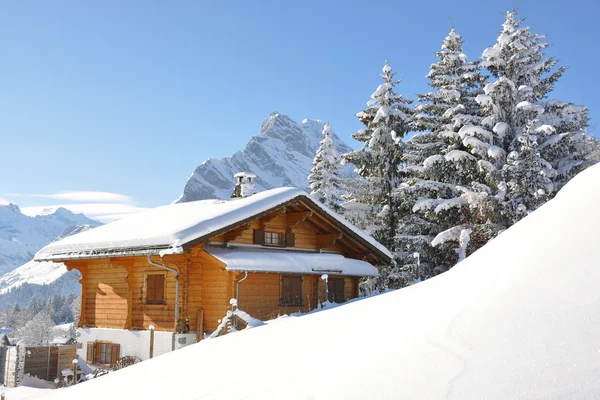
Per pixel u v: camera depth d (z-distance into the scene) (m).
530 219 7.21
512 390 3.48
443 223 26.91
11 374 20.31
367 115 29.91
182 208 21.19
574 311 4.26
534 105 25.20
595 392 3.23
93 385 7.04
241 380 5.28
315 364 5.16
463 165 25.95
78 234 21.36
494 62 27.19
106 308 19.45
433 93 29.31
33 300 128.38
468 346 4.33
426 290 7.10
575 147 25.38
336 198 35.59
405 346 4.82
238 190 23.36
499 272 5.85
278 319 15.27
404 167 28.34
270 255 17.86
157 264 16.22
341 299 20.78
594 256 5.01
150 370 7.04
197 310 17.11
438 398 3.65
